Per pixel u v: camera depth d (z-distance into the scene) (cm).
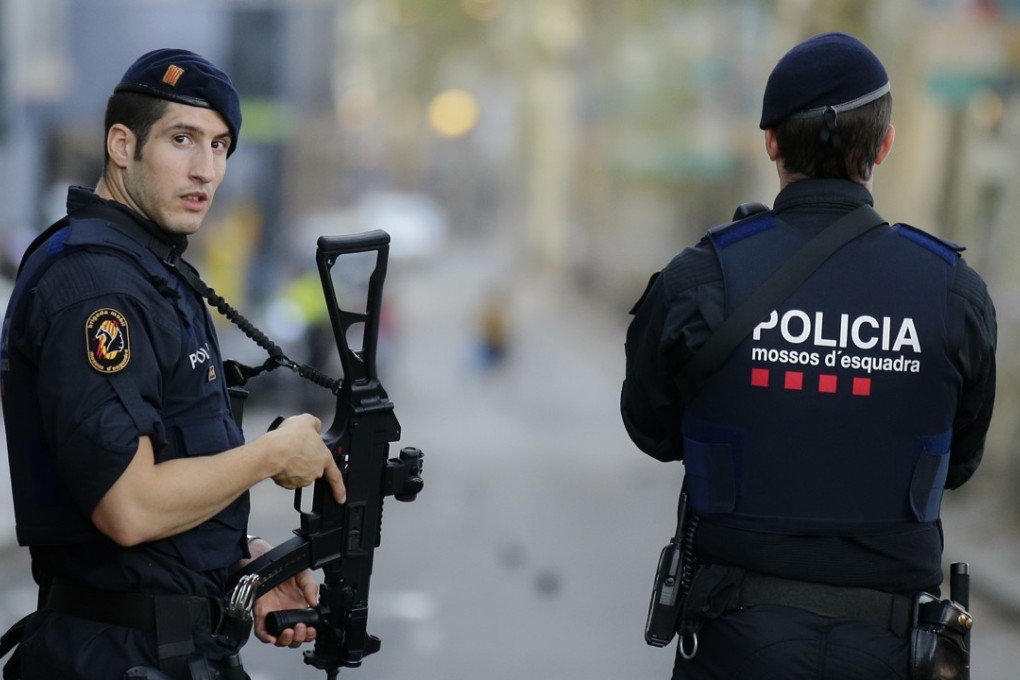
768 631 945
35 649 992
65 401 934
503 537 3797
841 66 983
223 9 10869
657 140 11975
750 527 964
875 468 961
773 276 973
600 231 16225
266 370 1066
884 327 964
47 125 9956
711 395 973
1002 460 4441
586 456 5888
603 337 13488
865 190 1002
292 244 12175
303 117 13512
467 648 2591
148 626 975
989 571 3578
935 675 941
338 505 1035
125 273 970
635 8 12800
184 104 1005
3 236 6581
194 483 958
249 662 2420
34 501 985
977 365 984
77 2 10175
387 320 9244
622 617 2873
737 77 10594
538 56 18900
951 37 5338
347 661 1059
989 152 5791
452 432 7019
